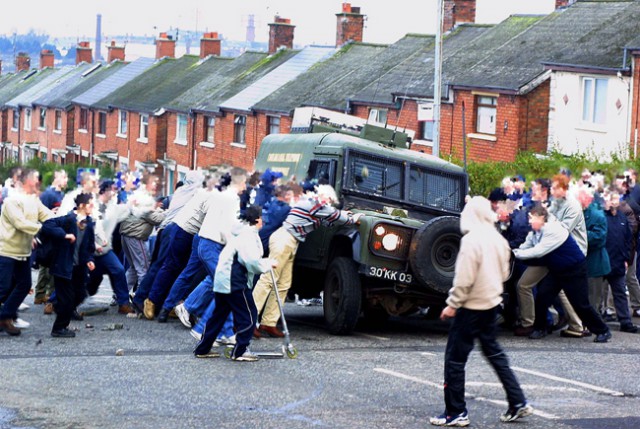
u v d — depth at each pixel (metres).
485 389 11.36
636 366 12.96
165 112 53.94
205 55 61.00
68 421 9.57
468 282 9.52
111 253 16.98
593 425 9.66
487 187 28.56
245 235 12.54
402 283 15.02
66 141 65.88
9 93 79.56
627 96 30.17
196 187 16.75
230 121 47.84
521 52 35.19
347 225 15.03
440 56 27.89
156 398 10.54
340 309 15.12
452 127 35.47
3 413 9.85
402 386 11.38
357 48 47.88
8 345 13.69
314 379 11.68
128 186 18.38
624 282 16.11
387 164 16.39
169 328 15.45
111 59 75.69
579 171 26.88
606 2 36.12
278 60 52.00
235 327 13.24
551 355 13.70
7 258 14.30
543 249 14.59
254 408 10.16
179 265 16.17
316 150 16.75
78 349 13.48
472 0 42.44
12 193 15.14
